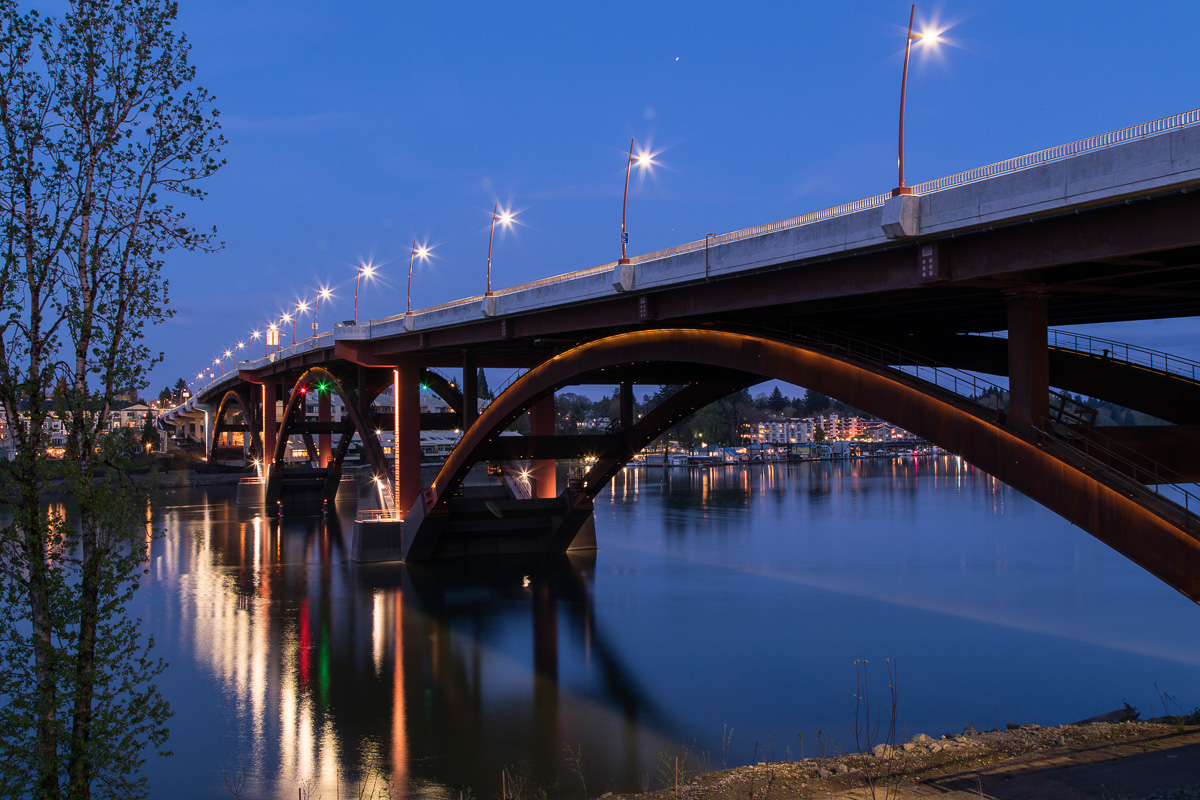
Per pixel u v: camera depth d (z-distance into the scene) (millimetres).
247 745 24016
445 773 21859
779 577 47719
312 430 87625
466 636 35875
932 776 13312
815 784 13398
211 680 30312
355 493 105250
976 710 25031
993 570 49219
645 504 97875
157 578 50594
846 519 78438
